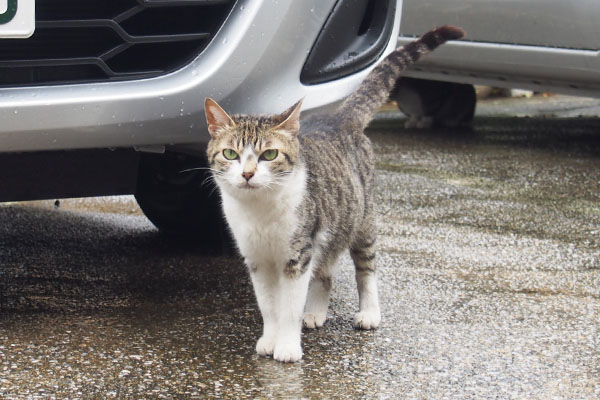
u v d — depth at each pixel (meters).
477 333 3.32
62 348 3.09
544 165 6.74
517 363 3.02
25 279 3.94
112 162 3.65
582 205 5.50
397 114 9.81
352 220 3.39
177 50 3.44
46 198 3.59
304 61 3.55
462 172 6.47
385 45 3.95
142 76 3.34
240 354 3.10
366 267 3.49
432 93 8.57
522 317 3.50
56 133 3.22
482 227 4.95
